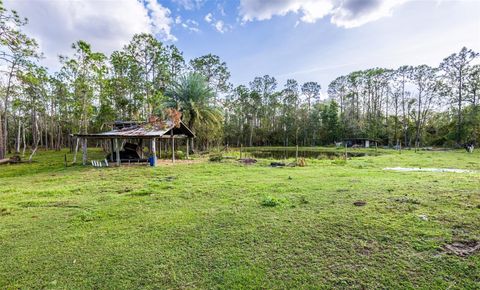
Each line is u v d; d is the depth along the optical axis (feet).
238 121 164.96
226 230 12.37
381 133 135.64
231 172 33.99
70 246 11.08
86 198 20.25
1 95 74.38
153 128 50.72
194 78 78.59
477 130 102.94
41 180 30.96
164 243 11.14
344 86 167.02
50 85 91.09
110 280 8.44
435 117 128.67
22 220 14.80
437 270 8.38
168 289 7.90
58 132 118.83
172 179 29.22
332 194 18.54
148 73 84.07
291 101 173.17
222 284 8.09
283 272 8.64
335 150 112.47
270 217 13.98
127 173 35.63
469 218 12.17
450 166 37.93
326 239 10.94
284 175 29.71
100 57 62.13
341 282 8.00
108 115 79.82
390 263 8.91
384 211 13.89
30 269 9.26
